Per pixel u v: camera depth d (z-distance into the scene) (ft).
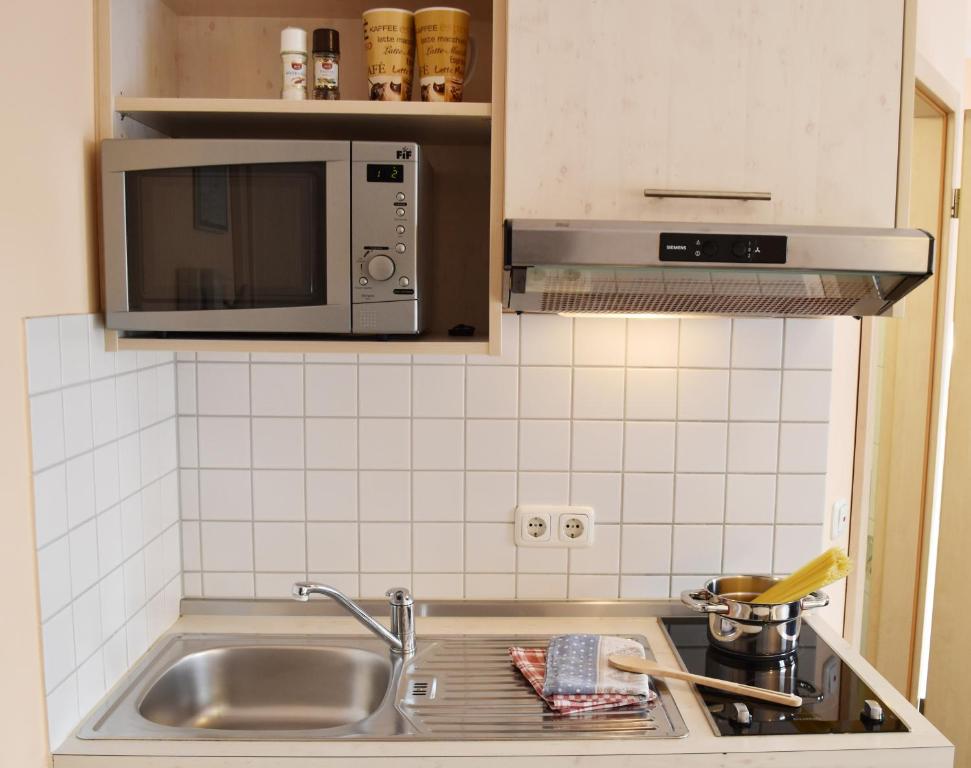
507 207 4.53
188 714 5.20
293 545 5.87
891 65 4.50
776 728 4.36
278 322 4.49
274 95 5.63
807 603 5.30
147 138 4.79
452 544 5.87
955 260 8.92
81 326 4.37
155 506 5.40
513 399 5.77
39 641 3.97
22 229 3.81
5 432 3.69
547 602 5.88
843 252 4.29
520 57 4.47
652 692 4.73
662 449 5.82
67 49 4.22
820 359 5.77
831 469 6.39
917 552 8.28
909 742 4.23
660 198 4.52
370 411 5.77
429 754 4.12
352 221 4.41
